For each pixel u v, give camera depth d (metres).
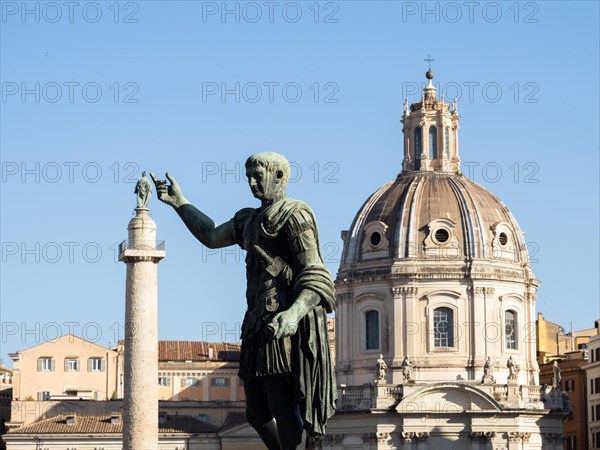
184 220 18.05
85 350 192.62
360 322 163.25
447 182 168.12
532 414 156.88
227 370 195.88
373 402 155.62
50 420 166.75
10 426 174.25
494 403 153.88
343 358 164.00
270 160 17.31
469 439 154.75
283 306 17.09
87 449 163.00
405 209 165.00
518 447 155.12
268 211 17.17
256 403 17.53
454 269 160.88
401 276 160.88
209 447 165.25
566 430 194.88
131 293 105.25
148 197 105.88
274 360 16.89
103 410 175.25
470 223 163.50
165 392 195.12
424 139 171.25
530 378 163.88
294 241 17.09
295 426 17.11
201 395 195.38
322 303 17.05
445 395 155.75
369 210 167.88
